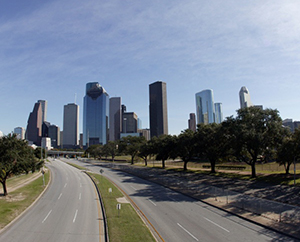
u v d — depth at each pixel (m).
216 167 73.75
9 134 34.06
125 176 58.97
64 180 53.25
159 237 16.92
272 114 45.66
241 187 37.72
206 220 21.08
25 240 16.75
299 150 38.09
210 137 57.94
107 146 134.50
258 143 42.81
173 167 81.00
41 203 29.12
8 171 33.62
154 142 87.25
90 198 31.94
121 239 15.82
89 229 19.02
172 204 27.39
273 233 17.70
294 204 26.27
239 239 16.53
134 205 26.97
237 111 49.31
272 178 44.72
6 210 24.70
